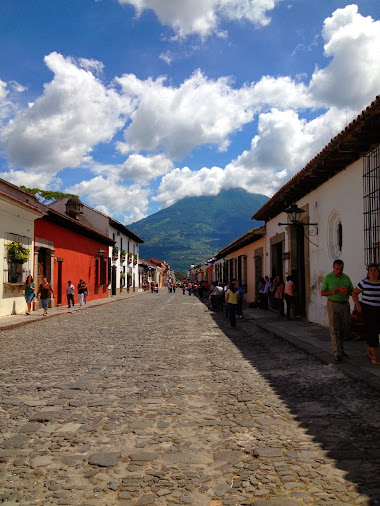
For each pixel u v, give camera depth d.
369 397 5.27
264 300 19.28
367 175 8.76
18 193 18.03
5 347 9.92
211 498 2.95
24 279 18.22
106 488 3.11
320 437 4.05
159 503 2.89
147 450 3.79
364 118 7.22
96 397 5.51
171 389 5.89
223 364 7.62
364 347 8.34
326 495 2.96
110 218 38.34
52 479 3.25
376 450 3.71
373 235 8.55
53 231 22.42
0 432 4.28
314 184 12.33
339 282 7.29
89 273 30.02
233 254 29.12
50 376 6.77
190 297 39.53
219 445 3.89
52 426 4.44
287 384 6.07
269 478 3.22
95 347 9.71
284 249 16.06
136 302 30.33
